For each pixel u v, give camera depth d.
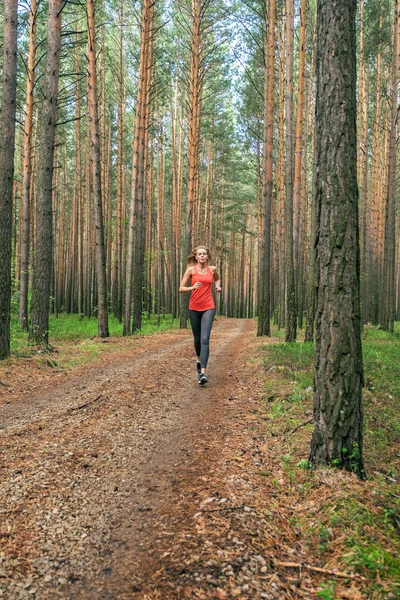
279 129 18.95
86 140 26.66
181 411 5.11
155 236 32.22
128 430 4.35
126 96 26.39
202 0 18.72
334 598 2.00
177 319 27.03
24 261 16.17
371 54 19.48
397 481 3.41
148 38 15.11
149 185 26.50
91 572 2.15
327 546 2.43
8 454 3.62
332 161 3.22
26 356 8.57
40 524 2.56
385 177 24.36
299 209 14.91
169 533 2.47
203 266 6.53
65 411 5.03
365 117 21.42
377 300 23.53
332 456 3.29
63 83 25.09
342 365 3.25
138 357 9.45
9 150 8.24
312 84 20.67
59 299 31.14
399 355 9.57
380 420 5.02
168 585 2.04
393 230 17.28
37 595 1.97
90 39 12.97
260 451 3.78
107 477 3.25
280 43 18.45
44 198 9.98
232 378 7.00
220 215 41.84
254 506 2.77
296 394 5.55
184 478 3.22
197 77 18.44
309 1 18.89
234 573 2.12
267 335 14.25
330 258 3.25
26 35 20.06
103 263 13.98
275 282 28.80
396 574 2.21
